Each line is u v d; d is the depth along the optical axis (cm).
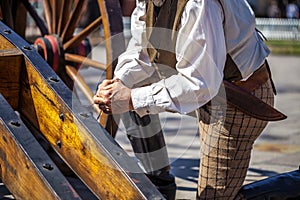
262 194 300
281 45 1892
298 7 2856
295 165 517
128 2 432
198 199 284
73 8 480
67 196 242
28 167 257
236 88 262
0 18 472
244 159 279
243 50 262
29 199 259
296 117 752
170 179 337
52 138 285
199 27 240
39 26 505
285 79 1143
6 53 301
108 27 407
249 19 261
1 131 273
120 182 245
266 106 265
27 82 301
